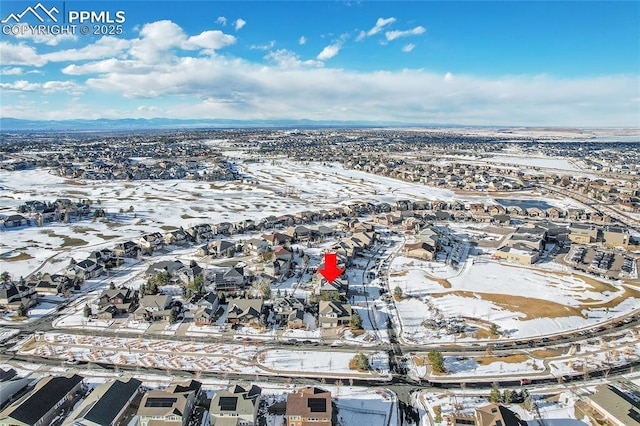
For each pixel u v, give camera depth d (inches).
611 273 3659.0
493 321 2888.8
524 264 4028.1
